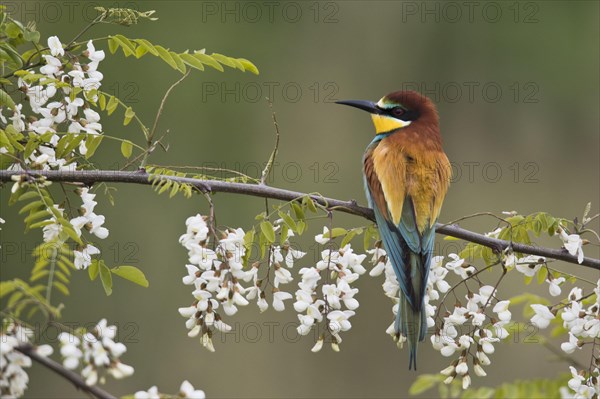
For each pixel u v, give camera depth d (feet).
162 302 45.73
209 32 49.83
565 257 21.71
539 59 53.78
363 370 48.29
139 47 20.90
